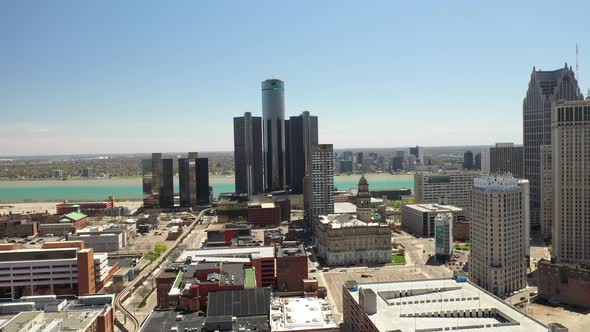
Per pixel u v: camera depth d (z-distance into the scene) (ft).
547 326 649.61
